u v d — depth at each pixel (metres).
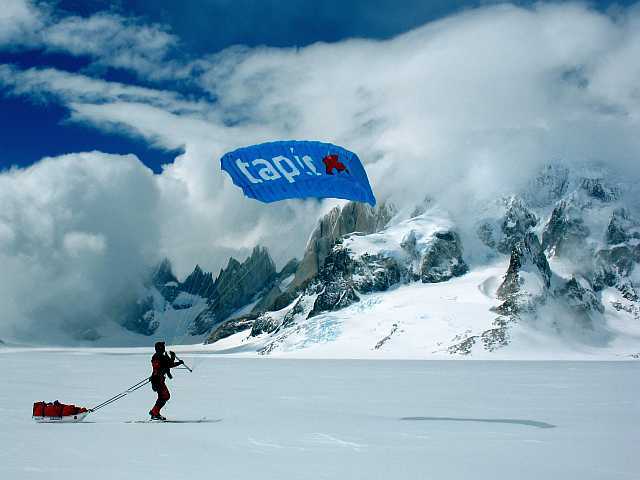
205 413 27.55
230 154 27.16
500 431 22.23
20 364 100.75
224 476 14.55
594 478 14.92
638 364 108.62
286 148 26.97
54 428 21.98
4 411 27.83
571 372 72.62
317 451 17.88
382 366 99.06
